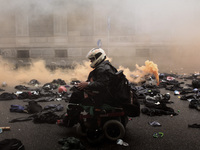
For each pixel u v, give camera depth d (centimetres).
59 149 217
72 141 215
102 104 237
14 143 206
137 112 245
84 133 249
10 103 402
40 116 295
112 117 242
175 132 262
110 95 233
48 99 421
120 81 233
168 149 218
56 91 522
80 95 251
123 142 230
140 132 262
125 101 236
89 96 243
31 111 339
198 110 356
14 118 314
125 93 236
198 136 249
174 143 231
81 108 246
